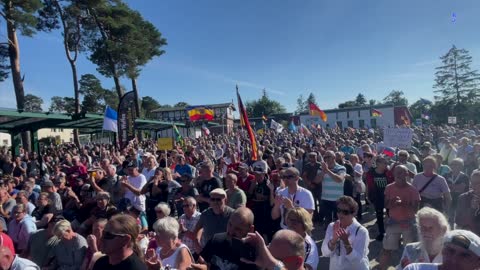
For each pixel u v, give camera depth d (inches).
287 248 99.1
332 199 290.5
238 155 502.0
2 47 841.5
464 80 2598.4
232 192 229.6
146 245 165.0
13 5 745.6
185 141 917.8
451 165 257.1
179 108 2807.6
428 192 226.4
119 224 105.1
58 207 268.7
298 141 845.8
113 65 1098.1
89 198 265.0
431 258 120.6
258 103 3909.9
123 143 539.5
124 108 544.4
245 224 120.7
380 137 878.4
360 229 150.6
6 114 491.8
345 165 331.6
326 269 235.0
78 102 1056.2
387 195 199.6
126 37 1115.9
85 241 192.5
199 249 178.1
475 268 85.0
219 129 2351.1
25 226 221.3
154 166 343.3
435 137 781.3
